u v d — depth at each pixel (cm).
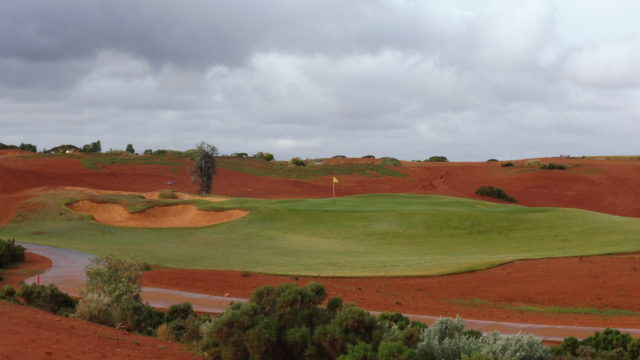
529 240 3859
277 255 3541
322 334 951
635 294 2328
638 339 1277
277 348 988
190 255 3544
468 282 2645
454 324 1066
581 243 3659
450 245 3809
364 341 947
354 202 5772
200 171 7388
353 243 3978
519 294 2381
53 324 1148
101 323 1444
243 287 2411
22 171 8800
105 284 1789
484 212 4778
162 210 5481
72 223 5047
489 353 924
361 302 2148
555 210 4947
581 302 2223
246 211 5078
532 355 970
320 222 4631
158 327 1473
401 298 2284
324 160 14725
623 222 4284
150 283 2453
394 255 3503
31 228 4903
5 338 906
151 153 13050
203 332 1149
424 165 12900
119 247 3922
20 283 2303
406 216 4597
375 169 11331
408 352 812
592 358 1225
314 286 1084
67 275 2712
